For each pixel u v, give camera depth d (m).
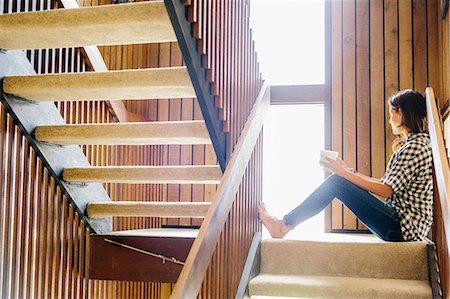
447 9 3.69
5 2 2.48
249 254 2.79
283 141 4.25
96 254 3.27
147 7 2.02
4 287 2.61
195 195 4.64
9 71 2.54
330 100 4.42
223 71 2.59
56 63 3.02
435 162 2.39
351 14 4.49
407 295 2.42
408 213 2.70
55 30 2.15
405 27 4.38
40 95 2.59
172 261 3.12
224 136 2.71
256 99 3.21
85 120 3.34
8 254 2.63
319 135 4.54
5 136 2.60
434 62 4.28
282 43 4.56
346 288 2.49
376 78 4.38
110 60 3.99
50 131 2.75
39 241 2.88
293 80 4.52
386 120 4.34
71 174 3.02
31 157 2.81
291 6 4.58
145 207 3.21
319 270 2.82
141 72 2.36
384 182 2.75
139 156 4.16
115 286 3.73
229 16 2.74
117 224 3.78
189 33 2.16
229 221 2.44
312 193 2.94
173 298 1.62
